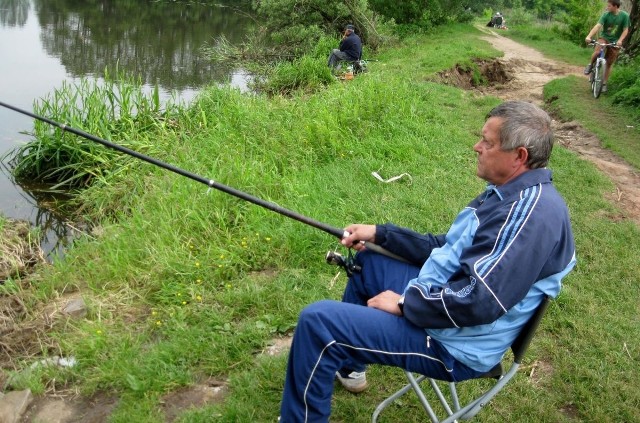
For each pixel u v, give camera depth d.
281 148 6.74
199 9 27.25
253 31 19.31
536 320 2.36
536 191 2.34
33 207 7.00
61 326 3.89
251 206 5.10
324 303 2.43
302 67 13.62
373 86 8.70
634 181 6.68
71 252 5.08
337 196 5.52
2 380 3.44
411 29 20.70
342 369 3.12
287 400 2.47
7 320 4.03
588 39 10.83
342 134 7.02
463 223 2.55
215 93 9.16
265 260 4.44
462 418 2.53
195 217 4.97
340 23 18.39
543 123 2.39
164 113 8.83
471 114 8.75
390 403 3.04
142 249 4.64
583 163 6.87
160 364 3.34
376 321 2.40
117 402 3.19
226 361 3.39
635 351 3.61
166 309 3.90
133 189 6.54
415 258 2.81
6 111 10.03
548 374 3.42
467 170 6.38
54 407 3.18
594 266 4.56
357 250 2.92
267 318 3.72
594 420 3.08
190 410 3.04
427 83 10.72
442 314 2.28
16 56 14.86
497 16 28.17
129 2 26.59
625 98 9.93
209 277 4.21
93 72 13.98
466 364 2.42
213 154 6.73
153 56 16.69
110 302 4.07
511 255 2.23
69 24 20.28
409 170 6.23
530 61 15.15
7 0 23.47
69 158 7.78
